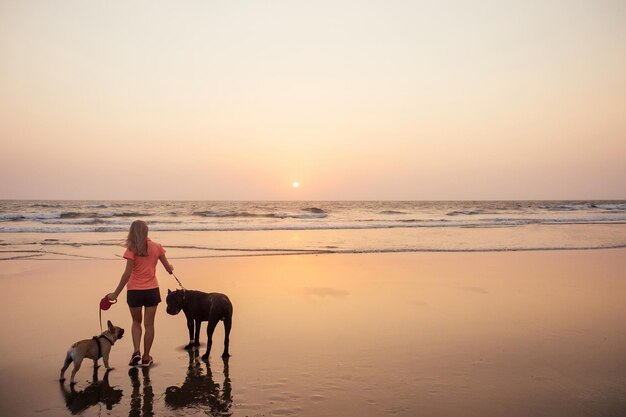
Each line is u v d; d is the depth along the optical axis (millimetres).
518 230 23969
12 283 9344
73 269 10984
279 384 4480
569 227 26281
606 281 10148
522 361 5160
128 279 5020
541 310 7535
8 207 54906
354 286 9398
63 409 3938
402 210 56906
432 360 5180
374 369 4891
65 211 46219
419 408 3965
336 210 57156
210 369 4887
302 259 13125
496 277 10508
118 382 4543
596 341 5910
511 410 3941
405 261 12859
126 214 41062
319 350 5516
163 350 5559
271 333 6215
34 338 5953
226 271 11000
